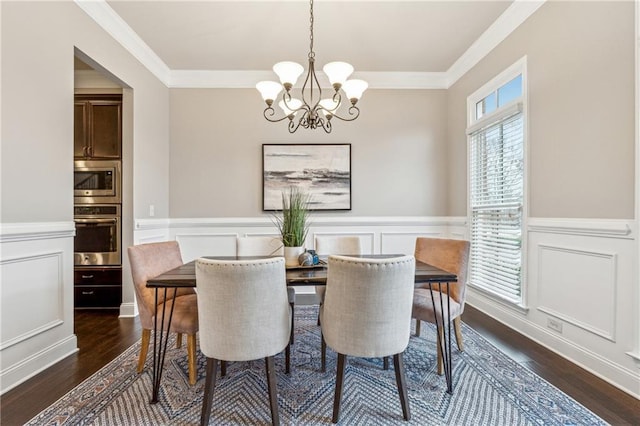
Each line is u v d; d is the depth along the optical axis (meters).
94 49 2.47
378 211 3.83
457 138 3.63
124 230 3.08
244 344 1.42
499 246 2.87
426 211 3.86
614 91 1.79
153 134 3.38
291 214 2.11
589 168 1.95
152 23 2.76
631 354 1.70
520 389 1.76
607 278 1.85
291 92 3.78
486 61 3.05
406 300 1.48
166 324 1.84
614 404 1.62
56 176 2.09
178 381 1.86
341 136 3.80
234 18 2.70
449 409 1.59
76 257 3.14
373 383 1.84
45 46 2.01
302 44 3.12
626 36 1.73
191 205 3.72
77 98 3.18
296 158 3.76
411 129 3.84
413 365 2.04
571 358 2.08
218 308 1.39
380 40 3.05
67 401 1.65
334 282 1.48
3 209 1.74
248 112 3.75
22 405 1.61
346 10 2.59
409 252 3.85
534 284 2.42
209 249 3.73
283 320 1.49
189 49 3.20
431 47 3.19
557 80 2.19
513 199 2.69
